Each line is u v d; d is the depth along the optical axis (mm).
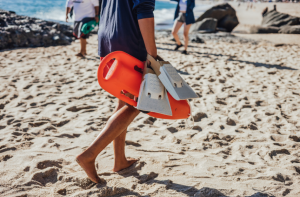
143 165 1979
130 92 1476
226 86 4250
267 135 2625
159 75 1424
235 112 3236
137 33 1562
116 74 1429
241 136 2600
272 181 1794
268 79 4781
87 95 3652
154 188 1665
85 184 1672
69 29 8773
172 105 1473
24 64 5020
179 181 1770
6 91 3549
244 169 1971
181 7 6574
